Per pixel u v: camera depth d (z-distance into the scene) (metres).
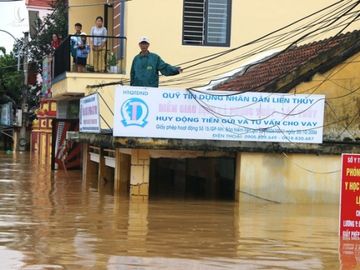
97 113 14.86
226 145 13.02
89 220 10.04
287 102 13.14
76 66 19.36
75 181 17.36
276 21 19.98
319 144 13.28
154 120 12.80
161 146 12.82
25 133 37.75
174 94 12.84
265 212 11.70
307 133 13.23
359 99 14.39
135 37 19.03
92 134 15.54
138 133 12.75
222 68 19.67
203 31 19.52
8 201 12.36
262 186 13.27
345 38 15.20
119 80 18.89
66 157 21.66
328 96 14.29
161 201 13.02
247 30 19.84
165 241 8.35
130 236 8.65
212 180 15.77
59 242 8.09
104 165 16.77
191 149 12.95
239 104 13.02
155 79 14.33
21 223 9.58
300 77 14.23
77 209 11.38
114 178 15.77
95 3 24.09
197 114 12.92
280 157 13.30
